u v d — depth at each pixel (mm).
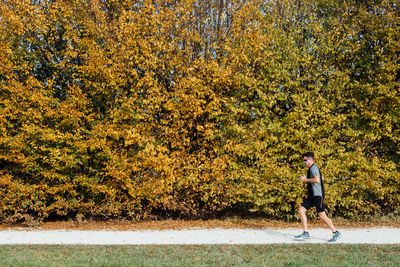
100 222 9875
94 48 9555
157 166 9211
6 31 9516
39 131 9203
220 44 9961
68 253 6340
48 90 9562
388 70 9281
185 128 9680
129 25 9578
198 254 6230
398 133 9445
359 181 9258
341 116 9344
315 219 9906
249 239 7766
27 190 9164
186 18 9812
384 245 6930
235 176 9391
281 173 9234
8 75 9469
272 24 9875
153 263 5586
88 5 9992
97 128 9312
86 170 9820
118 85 9461
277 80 9547
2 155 9352
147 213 9773
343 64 9836
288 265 5492
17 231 8836
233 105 9609
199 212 10031
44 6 10109
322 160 9477
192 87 9312
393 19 9430
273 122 9664
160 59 9625
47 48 10094
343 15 9805
